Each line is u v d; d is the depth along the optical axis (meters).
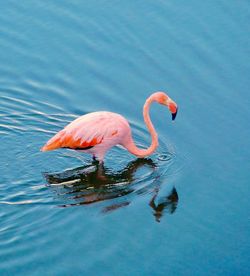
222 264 11.50
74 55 17.12
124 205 12.74
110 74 16.55
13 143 14.39
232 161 13.98
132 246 11.75
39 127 14.96
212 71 16.53
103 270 11.17
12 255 11.36
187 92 15.94
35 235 11.83
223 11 18.48
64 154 14.07
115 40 17.58
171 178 13.59
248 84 16.12
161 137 14.77
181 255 11.65
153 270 11.28
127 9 18.58
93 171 13.69
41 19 18.22
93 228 12.08
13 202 12.62
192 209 12.74
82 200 12.79
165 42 17.45
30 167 13.67
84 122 13.56
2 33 17.73
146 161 14.09
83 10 18.53
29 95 15.95
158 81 16.28
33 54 17.16
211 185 13.37
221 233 12.21
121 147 14.57
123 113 15.45
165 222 12.38
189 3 18.80
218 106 15.52
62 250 11.53
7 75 16.50
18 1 18.80
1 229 11.91
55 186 13.14
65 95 15.98
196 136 14.72
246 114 15.28
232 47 17.27
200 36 17.62
